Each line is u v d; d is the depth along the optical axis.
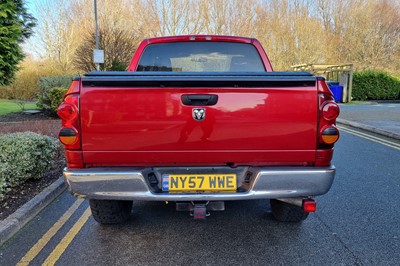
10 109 15.31
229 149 2.97
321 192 2.97
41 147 5.35
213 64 4.60
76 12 35.75
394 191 5.04
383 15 34.22
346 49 34.72
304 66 25.12
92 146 2.94
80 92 2.89
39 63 27.62
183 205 3.11
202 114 2.92
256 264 3.11
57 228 3.85
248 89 2.92
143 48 4.53
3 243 3.48
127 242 3.53
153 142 2.95
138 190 2.91
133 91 2.89
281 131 2.96
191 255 3.27
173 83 2.89
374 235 3.66
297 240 3.56
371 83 23.34
